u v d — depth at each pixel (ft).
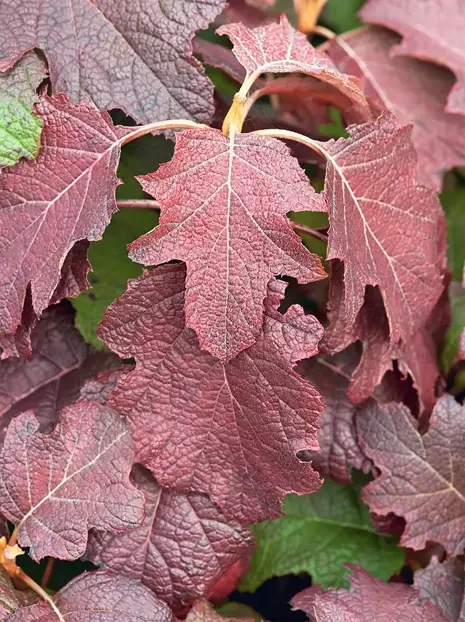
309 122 2.19
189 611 1.79
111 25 1.81
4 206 1.70
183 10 1.80
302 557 2.12
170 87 1.80
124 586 1.77
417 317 1.98
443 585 1.94
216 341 1.68
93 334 2.00
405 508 1.97
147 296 1.73
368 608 1.84
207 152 1.67
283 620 2.19
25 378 1.99
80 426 1.78
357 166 1.81
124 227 2.10
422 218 1.96
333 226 1.73
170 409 1.78
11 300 1.70
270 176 1.68
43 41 1.78
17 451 1.77
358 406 2.02
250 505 1.84
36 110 1.70
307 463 1.77
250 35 1.84
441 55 2.28
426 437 2.00
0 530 1.81
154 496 1.87
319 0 2.37
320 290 2.08
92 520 1.75
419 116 2.30
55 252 1.69
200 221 1.65
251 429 1.79
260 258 1.67
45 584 1.95
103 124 1.71
